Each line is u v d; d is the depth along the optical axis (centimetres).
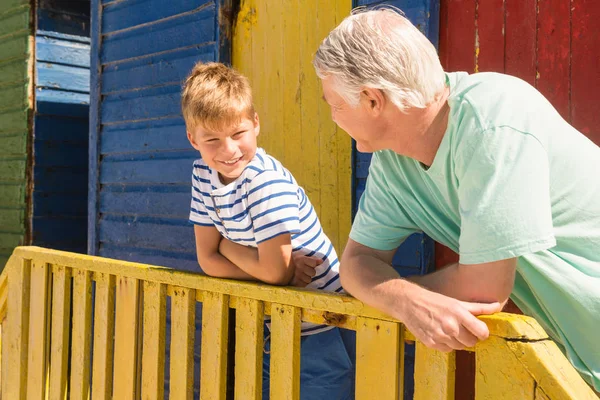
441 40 287
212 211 220
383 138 163
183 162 403
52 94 569
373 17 158
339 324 186
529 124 147
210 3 383
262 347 211
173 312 237
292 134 356
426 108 156
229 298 220
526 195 142
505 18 267
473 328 143
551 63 255
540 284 161
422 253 285
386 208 183
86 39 588
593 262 160
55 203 573
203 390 226
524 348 141
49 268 297
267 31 366
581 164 157
